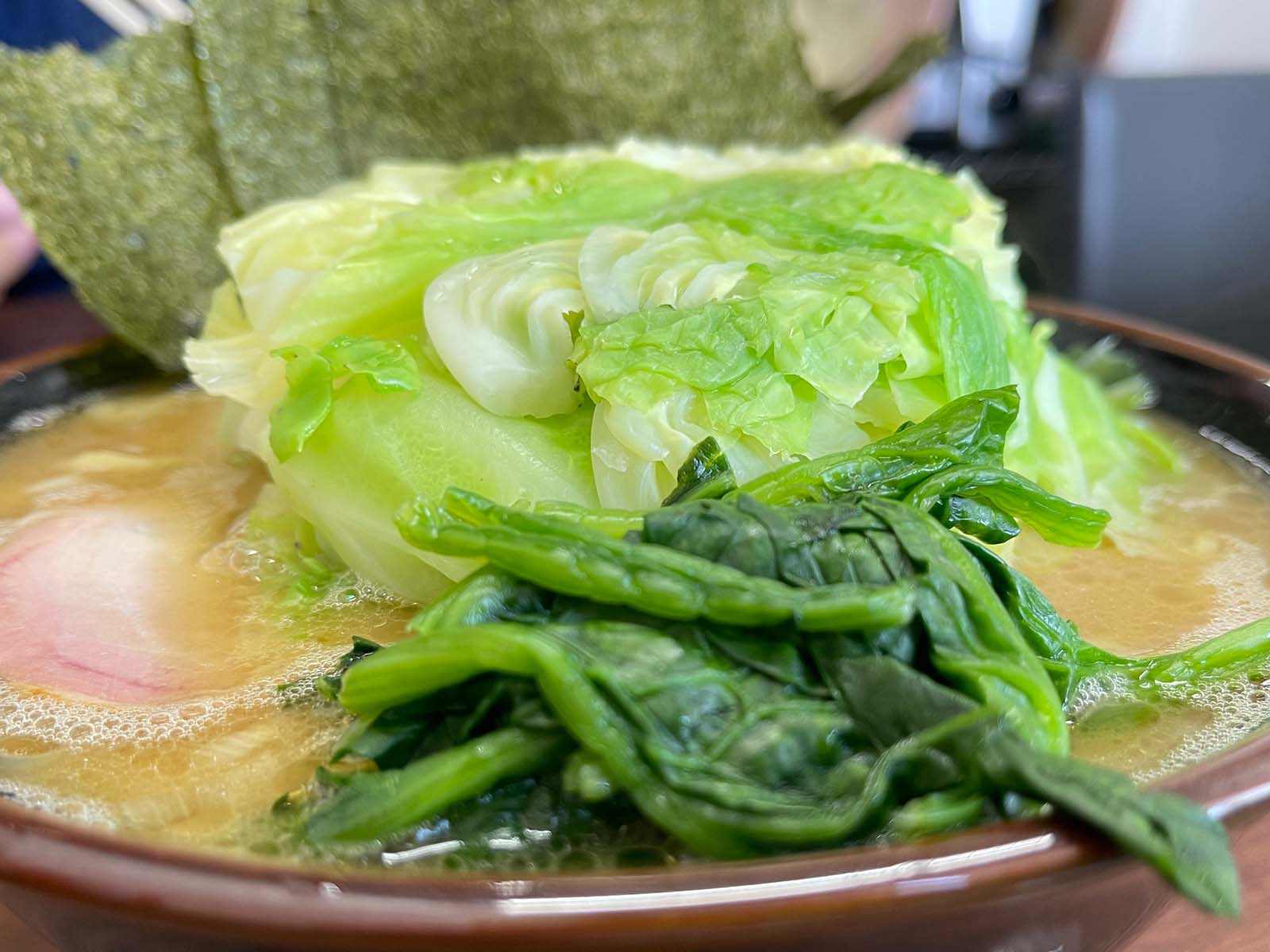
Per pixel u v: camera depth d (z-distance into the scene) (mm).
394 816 104
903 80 328
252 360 188
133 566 177
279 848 109
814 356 150
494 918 82
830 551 112
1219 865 85
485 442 155
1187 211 426
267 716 136
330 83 280
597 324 156
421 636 109
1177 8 650
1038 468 183
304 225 198
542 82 310
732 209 187
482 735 111
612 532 124
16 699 139
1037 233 439
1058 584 168
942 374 159
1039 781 91
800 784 101
